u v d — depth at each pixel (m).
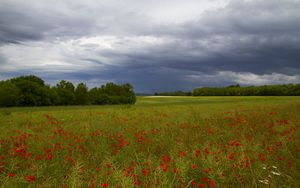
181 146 8.34
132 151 8.13
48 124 15.10
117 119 17.44
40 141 9.48
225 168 6.00
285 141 8.20
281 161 6.77
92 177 5.62
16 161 6.88
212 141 9.22
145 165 6.33
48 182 5.62
